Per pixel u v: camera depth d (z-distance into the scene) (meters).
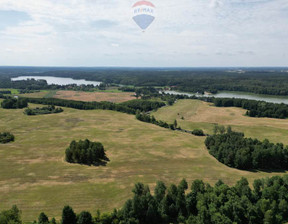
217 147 73.75
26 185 50.53
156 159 68.88
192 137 95.19
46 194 46.88
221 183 46.44
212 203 39.03
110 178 55.19
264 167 66.94
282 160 66.81
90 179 54.34
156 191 43.47
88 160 64.88
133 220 36.59
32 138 87.94
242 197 40.56
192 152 76.31
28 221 37.97
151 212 38.50
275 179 47.88
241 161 64.44
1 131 97.50
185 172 60.09
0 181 52.19
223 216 36.47
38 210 41.34
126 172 59.03
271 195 42.84
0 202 43.50
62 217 35.66
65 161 65.38
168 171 60.38
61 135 92.88
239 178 57.56
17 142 82.62
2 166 60.53
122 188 50.19
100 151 67.81
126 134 95.94
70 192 47.91
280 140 93.38
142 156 71.00
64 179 53.94
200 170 61.81
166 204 40.84
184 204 41.41
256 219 38.97
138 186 43.97
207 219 37.00
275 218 39.25
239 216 38.69
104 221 36.25
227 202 38.91
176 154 73.75
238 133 87.88
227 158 66.62
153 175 57.53
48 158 67.31
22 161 64.44
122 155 71.44
